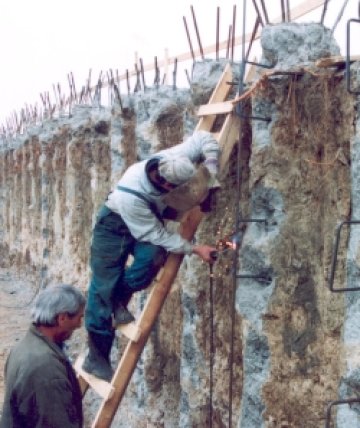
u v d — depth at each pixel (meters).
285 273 4.05
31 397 3.29
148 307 4.24
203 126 4.36
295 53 4.11
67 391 3.36
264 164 4.09
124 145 7.15
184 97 6.19
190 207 4.16
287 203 4.04
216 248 4.26
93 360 4.40
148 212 3.99
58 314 3.43
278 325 4.08
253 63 4.15
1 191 18.27
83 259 9.92
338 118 3.76
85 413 7.08
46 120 12.57
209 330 5.00
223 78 4.36
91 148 9.12
